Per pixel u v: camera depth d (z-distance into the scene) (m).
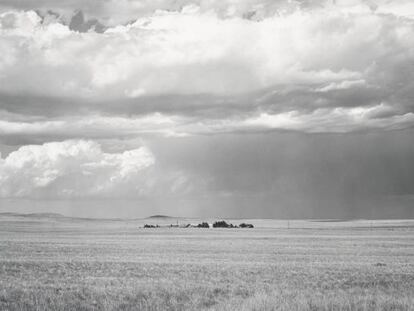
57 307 22.28
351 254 56.75
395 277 34.25
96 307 22.42
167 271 36.69
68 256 51.22
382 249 66.38
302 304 21.27
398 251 62.19
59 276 33.44
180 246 72.75
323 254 56.66
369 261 47.19
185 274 34.59
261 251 61.50
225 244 79.81
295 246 73.88
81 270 37.16
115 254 54.91
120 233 145.25
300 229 193.50
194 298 24.50
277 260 47.81
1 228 184.75
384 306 21.31
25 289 26.50
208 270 37.34
